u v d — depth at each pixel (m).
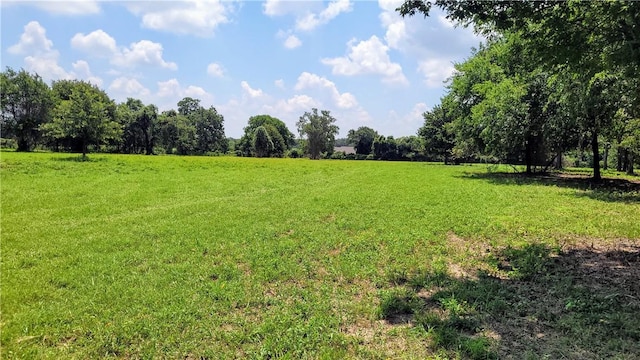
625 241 9.30
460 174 36.00
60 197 16.73
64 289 6.42
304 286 6.64
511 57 11.83
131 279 6.85
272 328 4.98
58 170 29.06
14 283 6.64
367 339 4.78
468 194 19.17
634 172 41.34
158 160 47.53
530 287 6.34
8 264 7.70
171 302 5.82
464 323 5.01
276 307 5.69
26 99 71.06
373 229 11.02
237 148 126.50
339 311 5.56
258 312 5.58
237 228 11.14
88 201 15.92
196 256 8.34
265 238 9.96
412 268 7.53
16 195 16.91
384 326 5.14
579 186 23.34
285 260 8.04
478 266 7.64
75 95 45.31
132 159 47.50
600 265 7.41
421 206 15.16
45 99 72.06
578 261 7.68
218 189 20.97
